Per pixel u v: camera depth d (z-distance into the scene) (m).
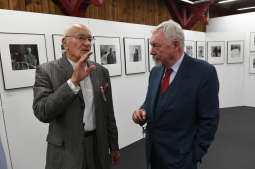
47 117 1.04
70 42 1.13
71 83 1.01
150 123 1.26
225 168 2.45
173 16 4.58
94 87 1.22
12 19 1.84
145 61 3.52
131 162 2.70
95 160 1.25
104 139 1.25
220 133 3.57
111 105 1.38
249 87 5.22
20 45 1.90
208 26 5.68
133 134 3.40
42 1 2.37
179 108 1.13
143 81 3.54
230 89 5.32
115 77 3.01
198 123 1.18
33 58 2.01
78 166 1.09
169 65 1.19
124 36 3.10
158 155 1.24
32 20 1.99
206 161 2.63
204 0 3.98
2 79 1.81
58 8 2.55
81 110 1.12
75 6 2.44
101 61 2.75
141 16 3.82
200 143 1.14
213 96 1.12
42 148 2.13
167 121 1.17
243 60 5.18
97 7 3.02
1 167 1.38
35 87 1.11
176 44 1.12
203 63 1.16
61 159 1.11
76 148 1.10
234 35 5.14
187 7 4.40
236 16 5.17
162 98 1.19
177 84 1.14
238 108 5.20
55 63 1.16
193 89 1.12
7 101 1.85
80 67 1.00
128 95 3.26
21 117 1.95
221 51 5.16
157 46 1.13
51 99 1.00
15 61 1.87
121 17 3.44
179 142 1.16
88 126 1.21
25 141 1.99
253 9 6.54
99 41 2.70
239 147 3.00
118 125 3.12
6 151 1.86
